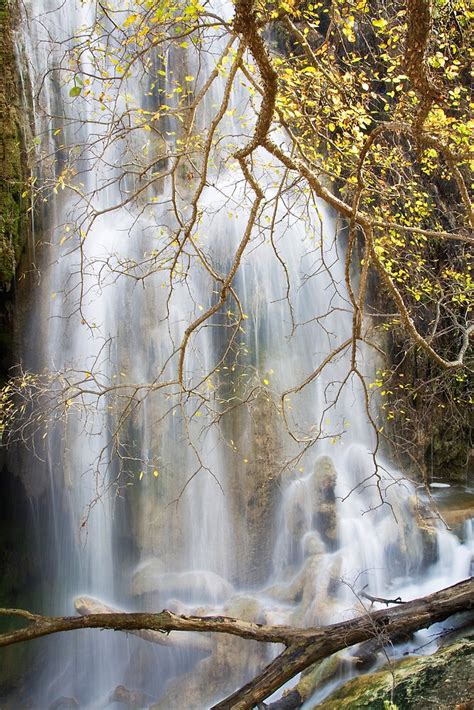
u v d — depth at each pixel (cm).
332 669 614
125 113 484
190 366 868
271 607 787
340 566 795
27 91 861
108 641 823
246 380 883
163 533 848
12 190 823
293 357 930
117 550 859
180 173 940
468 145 565
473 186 665
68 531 873
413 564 868
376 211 687
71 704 778
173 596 814
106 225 912
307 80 539
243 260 902
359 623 585
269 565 870
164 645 733
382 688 554
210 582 822
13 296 834
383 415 1006
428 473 1095
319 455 929
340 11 575
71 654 840
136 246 877
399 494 920
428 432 1051
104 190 929
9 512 917
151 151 952
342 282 998
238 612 773
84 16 943
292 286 941
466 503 985
